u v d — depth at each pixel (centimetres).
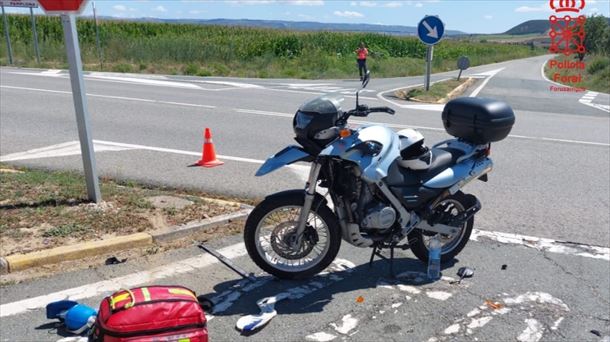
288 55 3597
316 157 428
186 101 1445
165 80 2053
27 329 373
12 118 1128
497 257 517
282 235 452
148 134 1013
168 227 536
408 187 456
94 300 412
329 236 457
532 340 379
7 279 438
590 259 518
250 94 1670
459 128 495
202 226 548
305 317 403
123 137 984
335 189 444
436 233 483
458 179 473
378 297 435
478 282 464
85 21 3303
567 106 1772
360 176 432
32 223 523
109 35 3108
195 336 315
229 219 569
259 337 376
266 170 419
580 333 389
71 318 368
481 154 494
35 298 412
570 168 865
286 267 458
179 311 316
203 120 1169
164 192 649
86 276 449
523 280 470
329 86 2142
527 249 538
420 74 3353
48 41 2938
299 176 762
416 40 4856
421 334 384
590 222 620
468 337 381
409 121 1255
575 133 1181
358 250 527
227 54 3106
